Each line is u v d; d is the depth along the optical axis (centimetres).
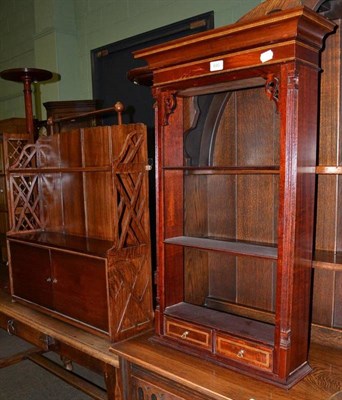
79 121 300
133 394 167
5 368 272
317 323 172
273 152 177
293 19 122
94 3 325
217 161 194
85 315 188
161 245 171
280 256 134
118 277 176
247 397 130
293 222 131
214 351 154
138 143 182
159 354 162
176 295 179
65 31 340
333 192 167
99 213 214
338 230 167
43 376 262
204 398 142
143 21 290
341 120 162
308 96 134
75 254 188
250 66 135
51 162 237
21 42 397
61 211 237
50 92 347
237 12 238
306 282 142
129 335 180
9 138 233
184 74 153
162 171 168
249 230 187
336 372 144
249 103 181
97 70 331
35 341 215
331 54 161
